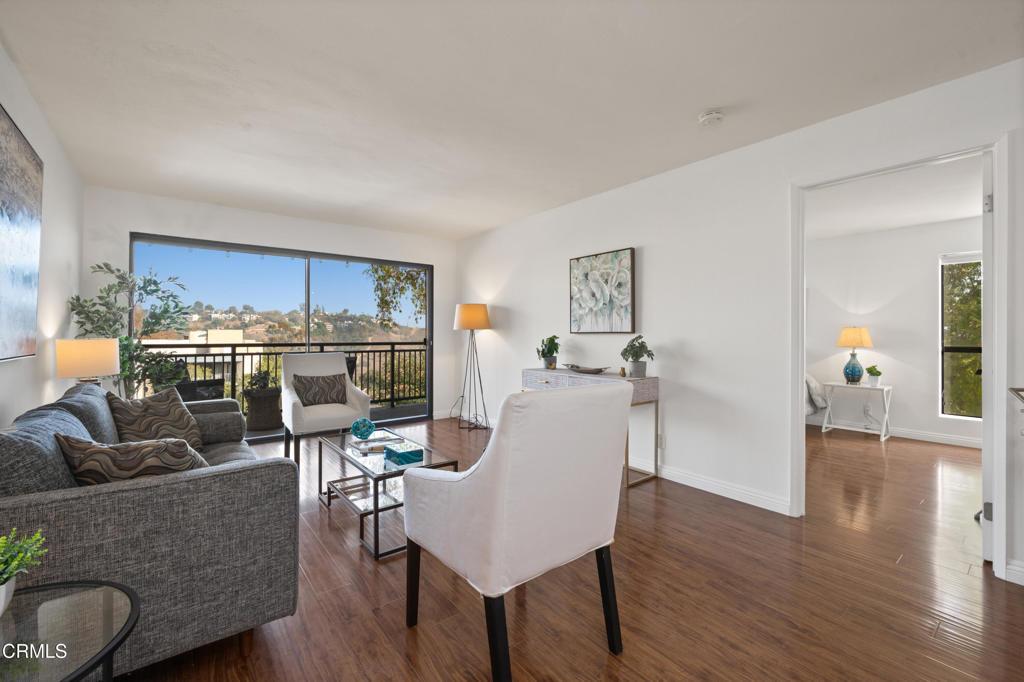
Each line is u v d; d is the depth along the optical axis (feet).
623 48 6.46
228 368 15.10
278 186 12.57
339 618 5.90
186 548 4.62
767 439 9.59
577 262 13.85
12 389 6.98
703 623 5.79
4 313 6.16
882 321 16.85
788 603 6.21
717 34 6.15
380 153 10.24
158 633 4.50
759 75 7.16
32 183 7.39
